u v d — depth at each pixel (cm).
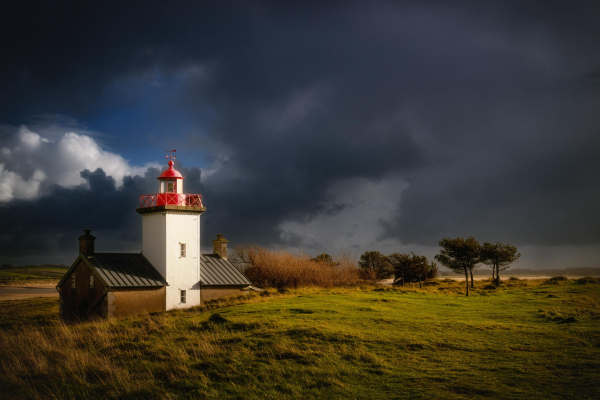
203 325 2180
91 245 3425
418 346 1694
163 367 1570
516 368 1383
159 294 3412
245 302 3300
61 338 2181
